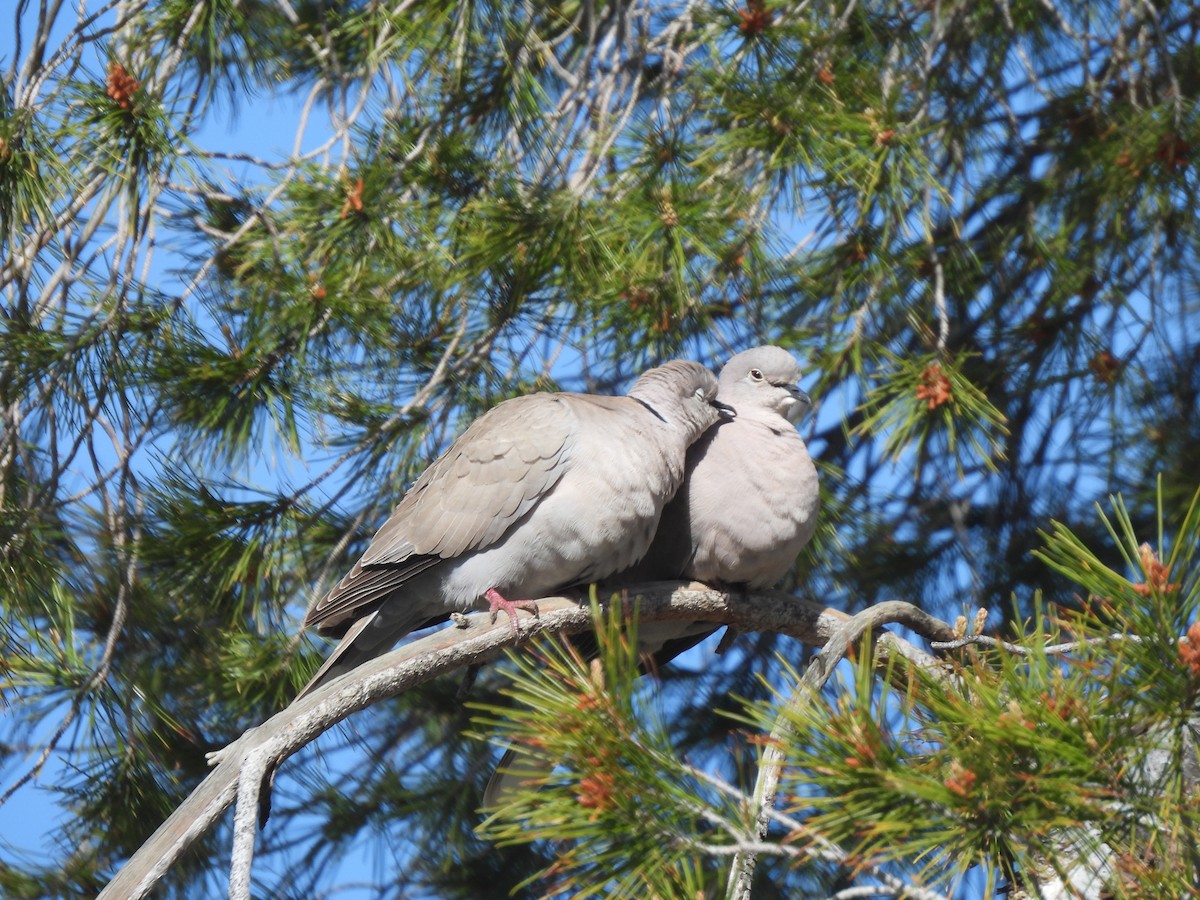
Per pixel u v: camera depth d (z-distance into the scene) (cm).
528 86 981
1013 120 1169
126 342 894
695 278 981
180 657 990
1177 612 489
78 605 939
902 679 599
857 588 1159
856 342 971
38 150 830
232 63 1079
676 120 1003
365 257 912
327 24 1089
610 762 485
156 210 937
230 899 541
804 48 966
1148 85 1101
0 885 918
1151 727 491
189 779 976
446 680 1160
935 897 466
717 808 498
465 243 929
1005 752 470
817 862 955
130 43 927
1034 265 1157
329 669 879
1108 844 483
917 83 1066
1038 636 513
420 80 998
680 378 912
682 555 907
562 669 517
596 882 482
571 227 912
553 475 846
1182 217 1084
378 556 862
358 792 1134
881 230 1025
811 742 486
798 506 891
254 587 965
